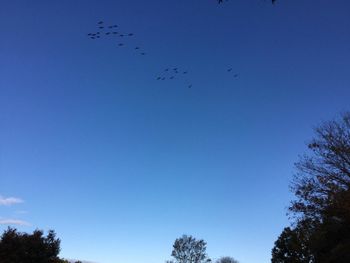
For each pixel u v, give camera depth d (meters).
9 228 37.12
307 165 36.72
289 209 37.34
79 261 40.88
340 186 35.28
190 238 93.44
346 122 37.09
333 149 35.94
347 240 38.94
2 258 34.66
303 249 60.56
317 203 35.69
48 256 37.06
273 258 68.88
